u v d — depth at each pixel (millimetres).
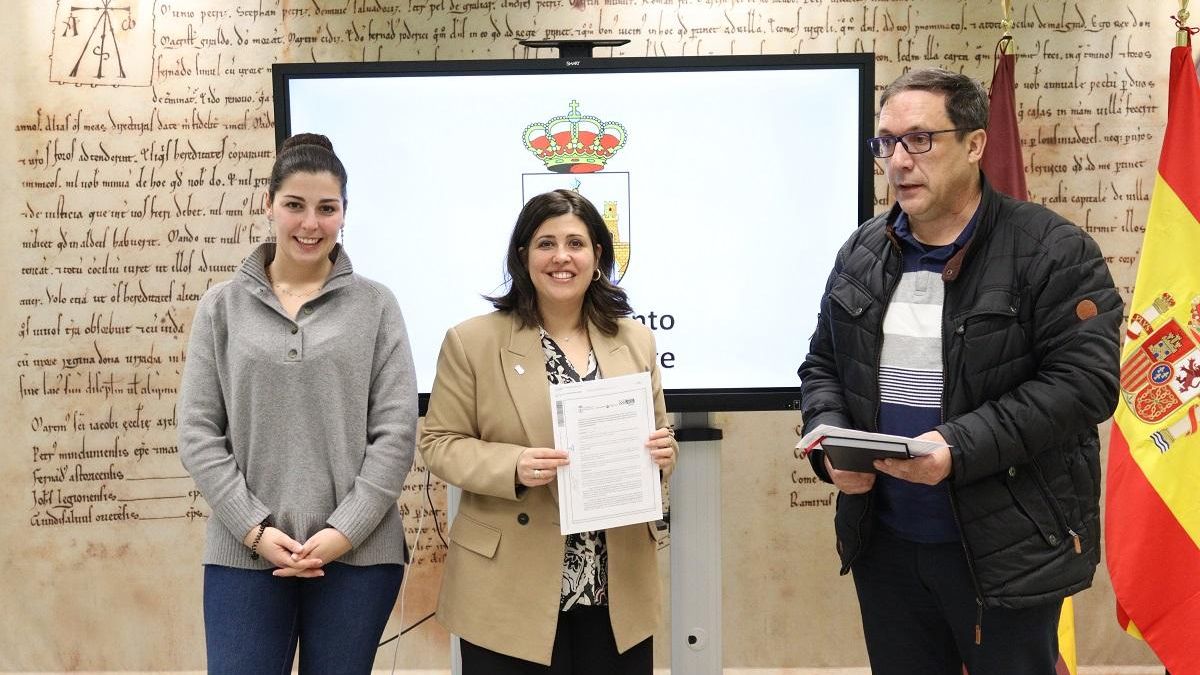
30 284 3684
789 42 3637
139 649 3740
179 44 3654
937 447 1775
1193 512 2699
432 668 3754
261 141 3666
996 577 1928
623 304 2266
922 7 3631
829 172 2803
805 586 3766
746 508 3752
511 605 2090
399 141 2809
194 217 3678
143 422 3707
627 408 2088
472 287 2836
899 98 1971
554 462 2035
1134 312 2811
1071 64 3639
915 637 2201
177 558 3727
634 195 2809
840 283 2160
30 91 3656
